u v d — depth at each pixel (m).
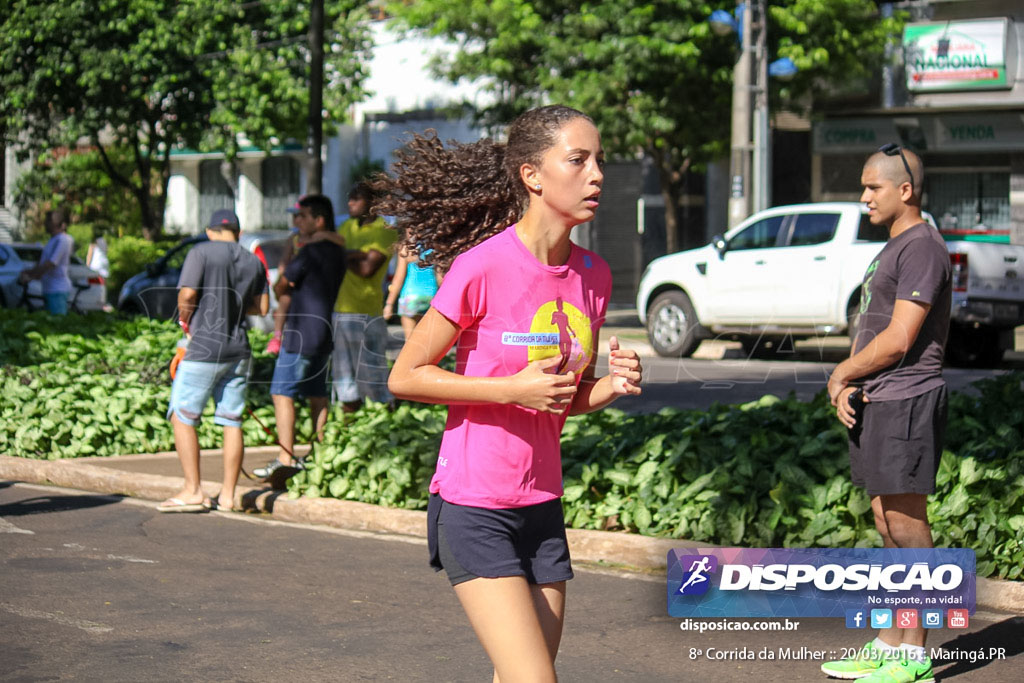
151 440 15.30
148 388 15.88
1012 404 12.88
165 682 7.07
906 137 37.38
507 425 4.73
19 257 34.09
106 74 40.66
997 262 24.05
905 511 6.92
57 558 10.04
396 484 11.47
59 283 25.09
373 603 8.77
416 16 33.06
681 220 42.28
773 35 32.53
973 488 9.34
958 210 37.41
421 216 5.43
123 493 13.14
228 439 12.02
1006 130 36.00
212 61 42.66
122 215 49.91
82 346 19.02
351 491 11.78
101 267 37.31
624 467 10.99
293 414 12.60
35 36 40.62
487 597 4.67
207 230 11.96
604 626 8.21
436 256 5.42
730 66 32.25
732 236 25.08
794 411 12.30
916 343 6.71
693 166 35.91
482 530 4.70
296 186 49.91
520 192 4.87
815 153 38.72
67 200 50.06
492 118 34.66
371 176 5.56
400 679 7.16
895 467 6.71
